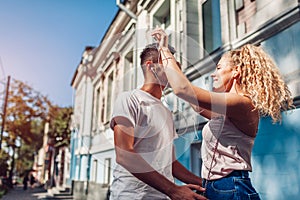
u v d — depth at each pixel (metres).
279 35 3.04
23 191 17.97
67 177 15.17
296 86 2.68
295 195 2.56
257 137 3.03
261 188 2.91
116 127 1.04
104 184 6.79
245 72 1.26
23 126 17.62
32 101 17.14
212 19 4.12
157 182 1.02
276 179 2.76
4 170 16.20
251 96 1.21
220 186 1.16
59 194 12.44
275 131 2.82
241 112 1.15
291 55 2.86
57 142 16.22
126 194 1.09
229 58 1.34
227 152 1.18
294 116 2.63
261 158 2.96
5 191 14.89
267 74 1.26
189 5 3.89
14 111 16.92
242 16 3.75
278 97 1.28
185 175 1.38
